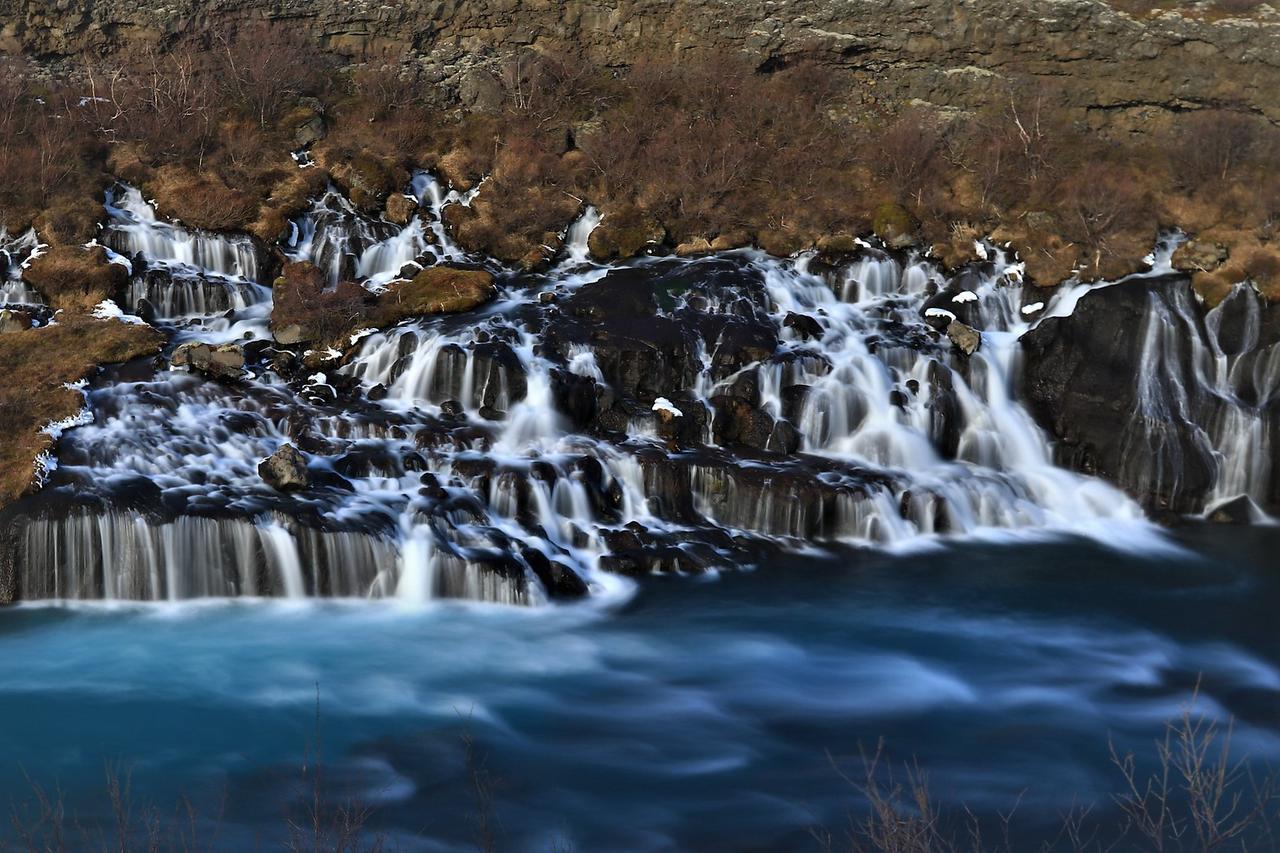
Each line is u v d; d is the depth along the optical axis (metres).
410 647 17.12
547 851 12.60
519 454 20.81
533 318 23.77
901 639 17.62
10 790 13.44
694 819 13.23
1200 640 17.73
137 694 15.61
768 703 15.78
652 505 20.77
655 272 25.59
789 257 26.56
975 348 23.81
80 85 29.50
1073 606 18.78
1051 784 13.95
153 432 20.31
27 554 17.95
